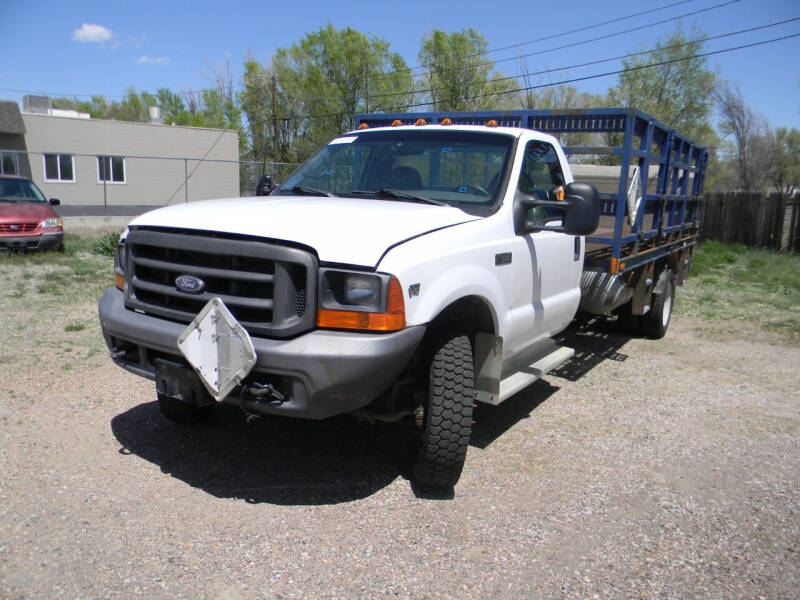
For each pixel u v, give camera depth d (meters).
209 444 4.54
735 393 6.25
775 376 6.88
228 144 35.97
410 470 4.28
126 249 3.96
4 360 6.17
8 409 4.96
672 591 3.10
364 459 4.41
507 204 4.40
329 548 3.34
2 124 28.41
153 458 4.28
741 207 21.17
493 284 4.10
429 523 3.63
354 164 5.10
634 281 7.36
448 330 3.87
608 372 6.86
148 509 3.63
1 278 10.86
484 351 4.18
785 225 21.33
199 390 3.62
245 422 4.95
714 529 3.69
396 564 3.22
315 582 3.05
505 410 5.59
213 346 3.42
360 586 3.04
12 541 3.26
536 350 5.12
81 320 7.96
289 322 3.33
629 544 3.50
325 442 4.66
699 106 31.69
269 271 3.38
